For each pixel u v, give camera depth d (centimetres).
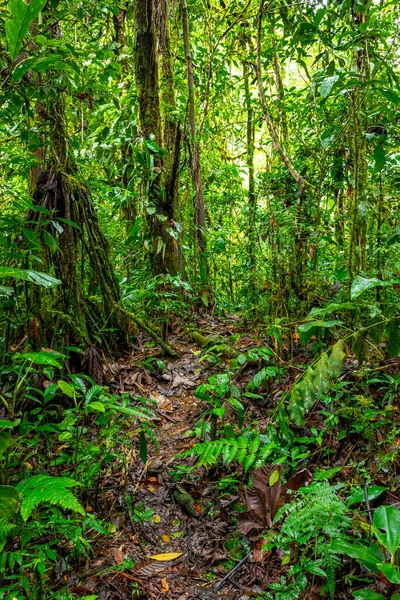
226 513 220
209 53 589
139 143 398
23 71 176
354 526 166
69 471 226
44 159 315
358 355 190
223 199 579
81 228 327
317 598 163
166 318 385
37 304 279
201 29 677
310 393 190
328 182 380
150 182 405
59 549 193
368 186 296
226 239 511
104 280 348
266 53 542
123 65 545
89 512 218
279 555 188
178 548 206
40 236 290
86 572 188
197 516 221
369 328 185
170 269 426
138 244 429
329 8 294
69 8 323
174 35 549
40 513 191
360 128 276
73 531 186
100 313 357
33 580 176
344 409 216
